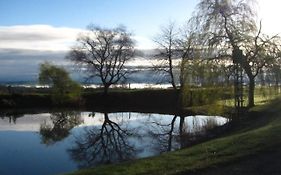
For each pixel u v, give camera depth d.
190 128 39.31
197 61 36.09
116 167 15.80
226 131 31.47
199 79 36.03
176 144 32.41
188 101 45.00
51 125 49.09
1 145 35.09
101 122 51.28
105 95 72.00
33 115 60.16
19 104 70.25
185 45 56.09
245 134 20.05
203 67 35.53
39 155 30.61
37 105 71.00
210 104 36.44
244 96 37.12
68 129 45.75
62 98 70.31
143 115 56.16
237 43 35.00
